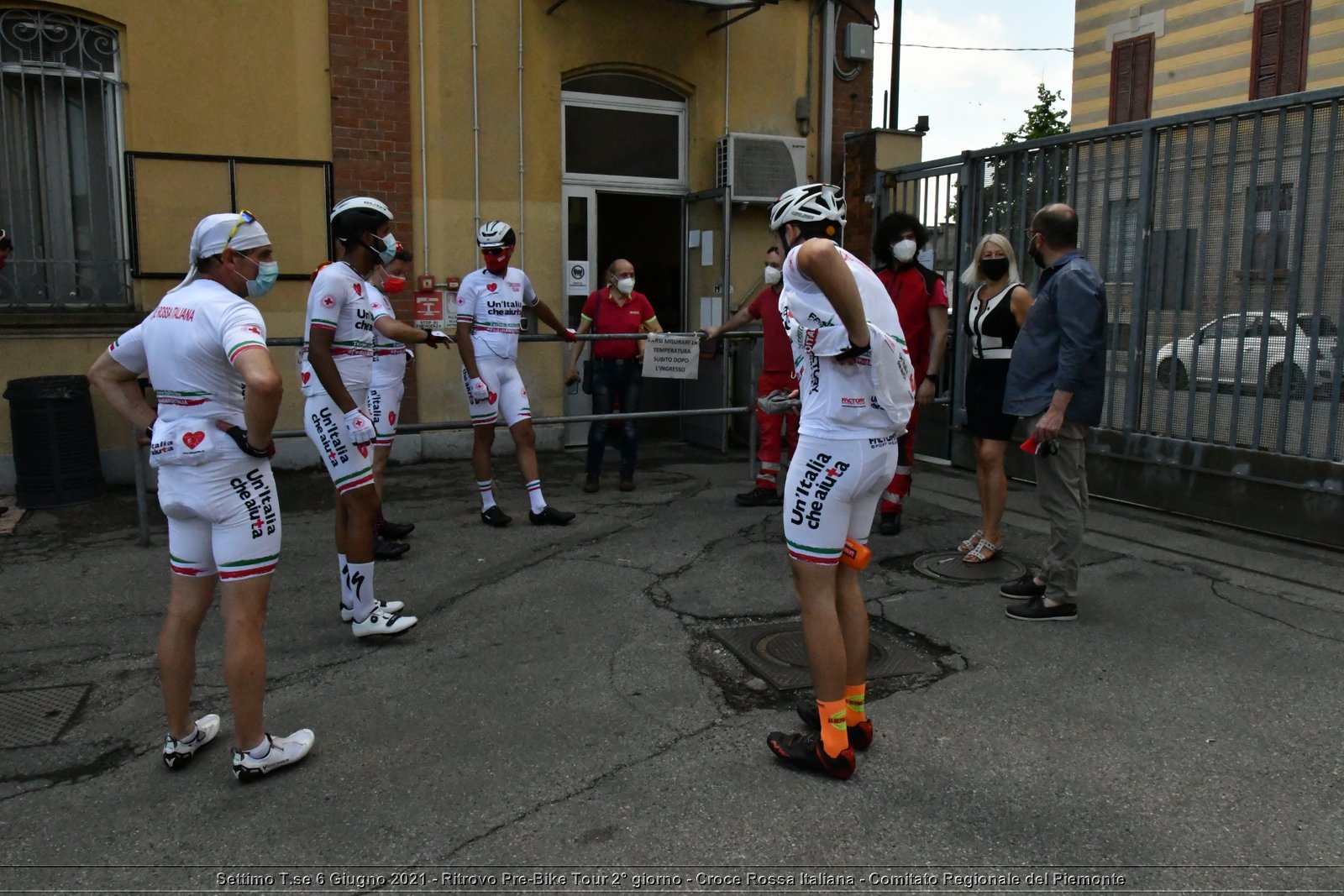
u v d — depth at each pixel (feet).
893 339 10.46
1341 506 18.74
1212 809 10.22
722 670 13.88
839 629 10.76
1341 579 17.39
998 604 16.35
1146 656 14.17
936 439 28.27
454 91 27.96
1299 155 18.97
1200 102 38.34
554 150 29.48
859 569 11.07
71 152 24.76
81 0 24.08
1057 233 15.34
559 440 30.89
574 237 30.60
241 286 10.83
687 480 26.32
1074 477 15.26
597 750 11.59
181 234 25.26
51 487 23.00
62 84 24.32
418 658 14.35
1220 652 14.26
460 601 16.72
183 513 10.53
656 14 30.25
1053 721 12.20
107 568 18.70
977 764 11.18
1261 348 19.80
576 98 30.12
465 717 12.48
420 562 18.89
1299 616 15.65
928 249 27.53
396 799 10.55
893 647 14.64
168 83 25.08
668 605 16.48
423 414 28.63
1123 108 41.45
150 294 25.21
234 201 25.71
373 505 14.73
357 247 15.26
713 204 31.30
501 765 11.26
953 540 20.16
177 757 11.21
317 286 14.29
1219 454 20.75
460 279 28.58
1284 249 19.33
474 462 21.38
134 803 10.57
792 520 10.66
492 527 21.38
